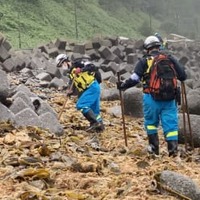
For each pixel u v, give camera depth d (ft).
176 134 25.05
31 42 170.09
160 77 24.47
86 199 16.19
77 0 260.83
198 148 28.53
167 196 16.88
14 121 27.12
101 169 20.35
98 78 31.94
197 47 117.60
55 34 205.05
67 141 25.66
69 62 33.24
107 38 86.07
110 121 36.55
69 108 39.81
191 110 37.22
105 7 293.64
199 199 16.53
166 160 23.32
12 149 21.95
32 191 16.33
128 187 17.47
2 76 28.99
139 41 92.48
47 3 231.09
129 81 25.29
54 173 18.92
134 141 29.17
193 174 21.02
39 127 27.32
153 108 24.97
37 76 56.80
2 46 60.85
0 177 18.28
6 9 198.70
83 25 241.96
